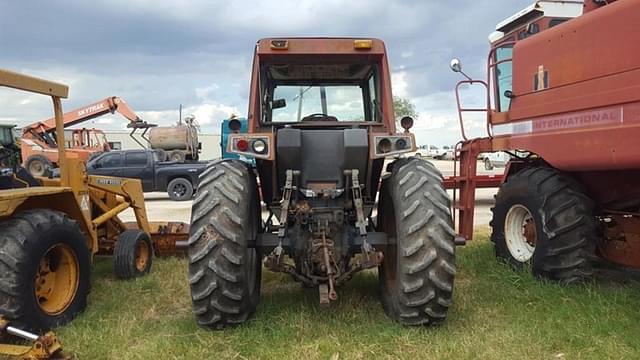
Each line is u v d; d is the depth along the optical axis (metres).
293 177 4.30
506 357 3.45
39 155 17.27
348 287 5.03
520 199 5.22
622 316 3.97
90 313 4.46
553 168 5.10
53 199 4.86
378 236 4.31
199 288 3.82
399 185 4.08
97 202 5.97
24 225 3.94
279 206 4.54
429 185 3.99
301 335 3.86
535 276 4.98
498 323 4.04
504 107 6.41
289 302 4.63
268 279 5.46
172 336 3.90
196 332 3.94
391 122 4.69
